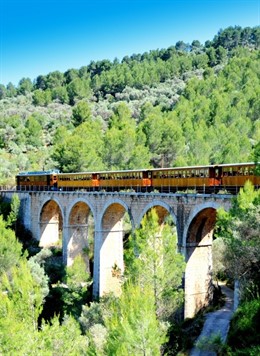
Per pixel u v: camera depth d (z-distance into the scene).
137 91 164.00
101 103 161.88
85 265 58.25
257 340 23.36
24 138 125.06
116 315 22.94
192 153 80.06
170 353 30.97
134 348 20.03
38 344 22.84
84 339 26.19
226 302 41.50
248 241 25.91
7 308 25.53
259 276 27.52
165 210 42.91
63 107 170.38
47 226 69.31
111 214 51.53
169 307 28.89
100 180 54.44
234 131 87.62
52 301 49.97
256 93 112.00
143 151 77.50
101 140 86.88
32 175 73.25
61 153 77.88
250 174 33.84
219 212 29.22
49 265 58.69
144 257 28.50
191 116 101.88
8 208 76.12
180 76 186.12
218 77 136.25
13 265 47.84
